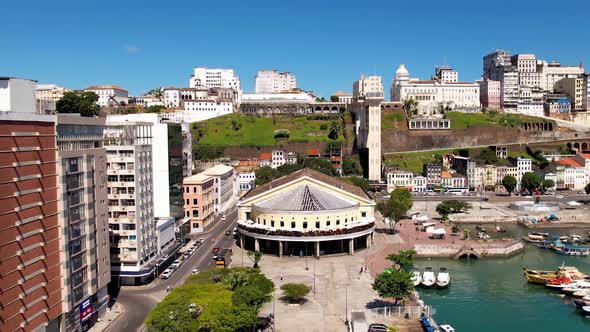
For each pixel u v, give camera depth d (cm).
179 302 10869
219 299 11244
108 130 16588
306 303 14288
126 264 15312
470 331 13375
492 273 18675
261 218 19975
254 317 11012
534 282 17288
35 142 9956
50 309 10406
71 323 11269
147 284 15750
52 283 10500
